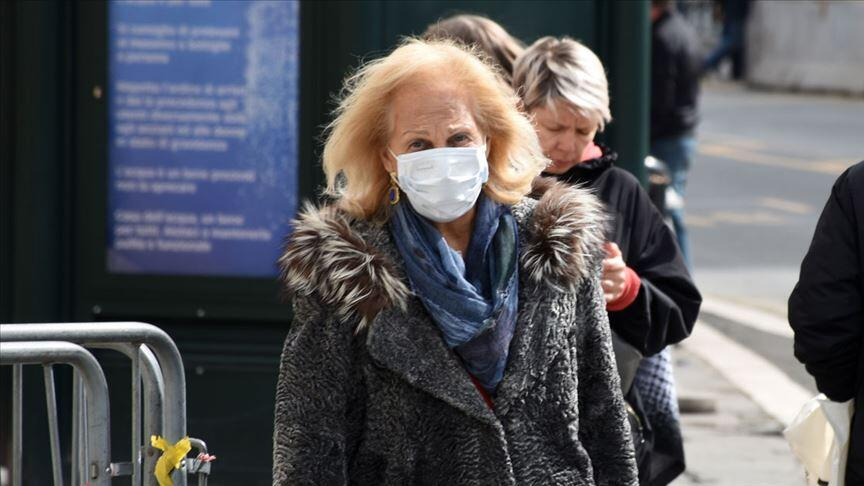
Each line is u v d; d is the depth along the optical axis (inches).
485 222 252.4
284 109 461.1
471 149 245.8
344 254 242.7
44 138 455.8
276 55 459.2
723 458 583.5
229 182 464.1
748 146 2041.1
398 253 248.4
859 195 303.6
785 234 1322.6
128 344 288.8
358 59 447.5
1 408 474.0
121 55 461.4
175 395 293.0
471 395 243.0
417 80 249.0
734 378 727.7
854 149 2004.2
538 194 261.6
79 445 291.6
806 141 2097.7
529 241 251.4
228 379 465.4
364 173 254.5
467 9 455.5
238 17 458.6
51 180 458.6
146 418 295.0
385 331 242.5
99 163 462.9
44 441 468.4
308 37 456.8
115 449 465.4
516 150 256.1
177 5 459.2
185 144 463.8
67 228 464.8
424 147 247.4
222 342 466.3
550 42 338.0
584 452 249.9
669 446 348.8
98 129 462.3
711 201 1535.4
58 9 456.1
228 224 465.4
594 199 258.4
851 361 306.5
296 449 241.6
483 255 251.6
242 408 466.0
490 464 244.1
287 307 463.8
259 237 465.7
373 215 254.7
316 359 244.2
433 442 245.6
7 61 456.8
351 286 241.0
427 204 245.1
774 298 1016.2
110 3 459.8
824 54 2928.2
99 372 283.1
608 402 255.6
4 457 473.4
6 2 455.5
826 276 303.6
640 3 452.1
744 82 3235.7
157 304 466.6
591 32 457.4
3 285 463.2
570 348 251.6
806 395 696.4
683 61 840.9
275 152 462.6
